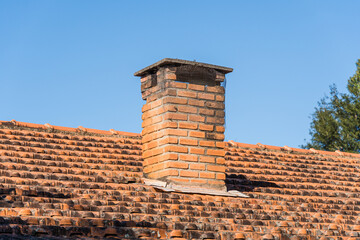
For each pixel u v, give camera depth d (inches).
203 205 451.5
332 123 2090.3
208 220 425.1
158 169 472.7
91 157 525.7
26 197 384.2
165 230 388.8
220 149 483.2
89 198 415.5
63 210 377.1
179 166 464.8
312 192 545.6
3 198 375.6
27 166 451.8
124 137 615.8
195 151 472.7
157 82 490.0
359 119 2086.6
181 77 483.8
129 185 455.2
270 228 435.2
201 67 489.1
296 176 592.4
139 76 513.0
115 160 523.8
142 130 498.9
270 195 509.7
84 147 542.9
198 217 426.6
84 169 482.9
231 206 462.6
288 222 453.7
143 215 403.5
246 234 412.2
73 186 432.1
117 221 379.9
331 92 2178.9
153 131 484.4
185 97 478.9
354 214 512.1
